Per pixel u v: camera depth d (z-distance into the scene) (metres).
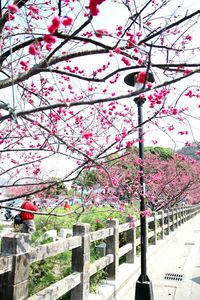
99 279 5.47
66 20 1.75
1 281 2.73
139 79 2.17
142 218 5.36
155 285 6.79
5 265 2.64
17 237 2.79
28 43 2.78
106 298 4.89
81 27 2.22
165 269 8.22
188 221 24.33
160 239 12.18
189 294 6.20
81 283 4.21
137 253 8.45
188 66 2.53
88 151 3.96
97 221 7.73
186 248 11.52
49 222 7.84
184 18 2.47
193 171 18.62
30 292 4.12
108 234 5.55
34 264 4.40
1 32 2.85
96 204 5.61
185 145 3.94
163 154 17.81
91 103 2.09
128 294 6.07
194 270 8.20
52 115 3.71
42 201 6.14
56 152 3.49
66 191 5.38
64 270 4.71
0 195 4.45
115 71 2.57
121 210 5.87
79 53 2.59
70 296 4.51
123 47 2.73
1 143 4.00
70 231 7.14
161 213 12.62
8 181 4.70
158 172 14.76
